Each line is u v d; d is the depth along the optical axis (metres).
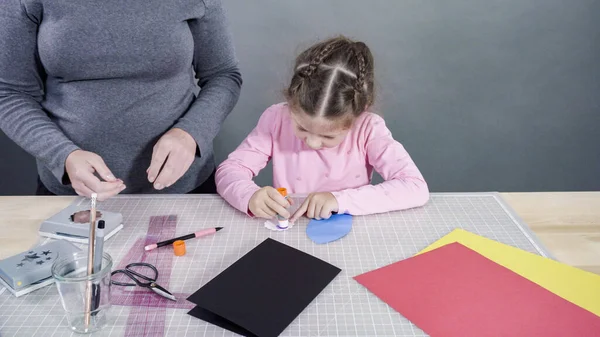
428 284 0.79
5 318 0.72
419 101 2.31
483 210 1.03
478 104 2.32
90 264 0.68
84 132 1.18
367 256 0.87
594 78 2.28
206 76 1.34
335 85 1.06
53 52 1.08
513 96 2.31
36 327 0.71
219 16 1.24
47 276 0.79
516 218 1.00
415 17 2.18
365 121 1.27
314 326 0.71
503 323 0.71
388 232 0.95
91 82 1.15
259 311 0.73
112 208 1.05
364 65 1.13
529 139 2.38
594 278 0.80
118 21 1.09
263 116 1.36
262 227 0.97
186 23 1.19
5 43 1.06
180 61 1.18
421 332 0.70
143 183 1.27
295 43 2.21
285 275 0.81
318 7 2.16
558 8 2.17
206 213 1.03
